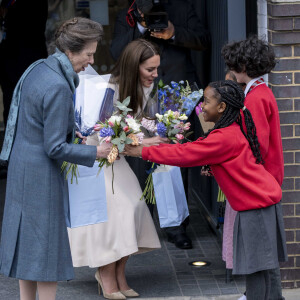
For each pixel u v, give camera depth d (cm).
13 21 1182
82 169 698
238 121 641
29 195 627
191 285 811
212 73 950
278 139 684
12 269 641
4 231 645
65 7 1432
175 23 946
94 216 708
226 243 776
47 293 651
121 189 746
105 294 771
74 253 747
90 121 697
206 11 989
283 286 795
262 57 675
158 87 746
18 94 635
